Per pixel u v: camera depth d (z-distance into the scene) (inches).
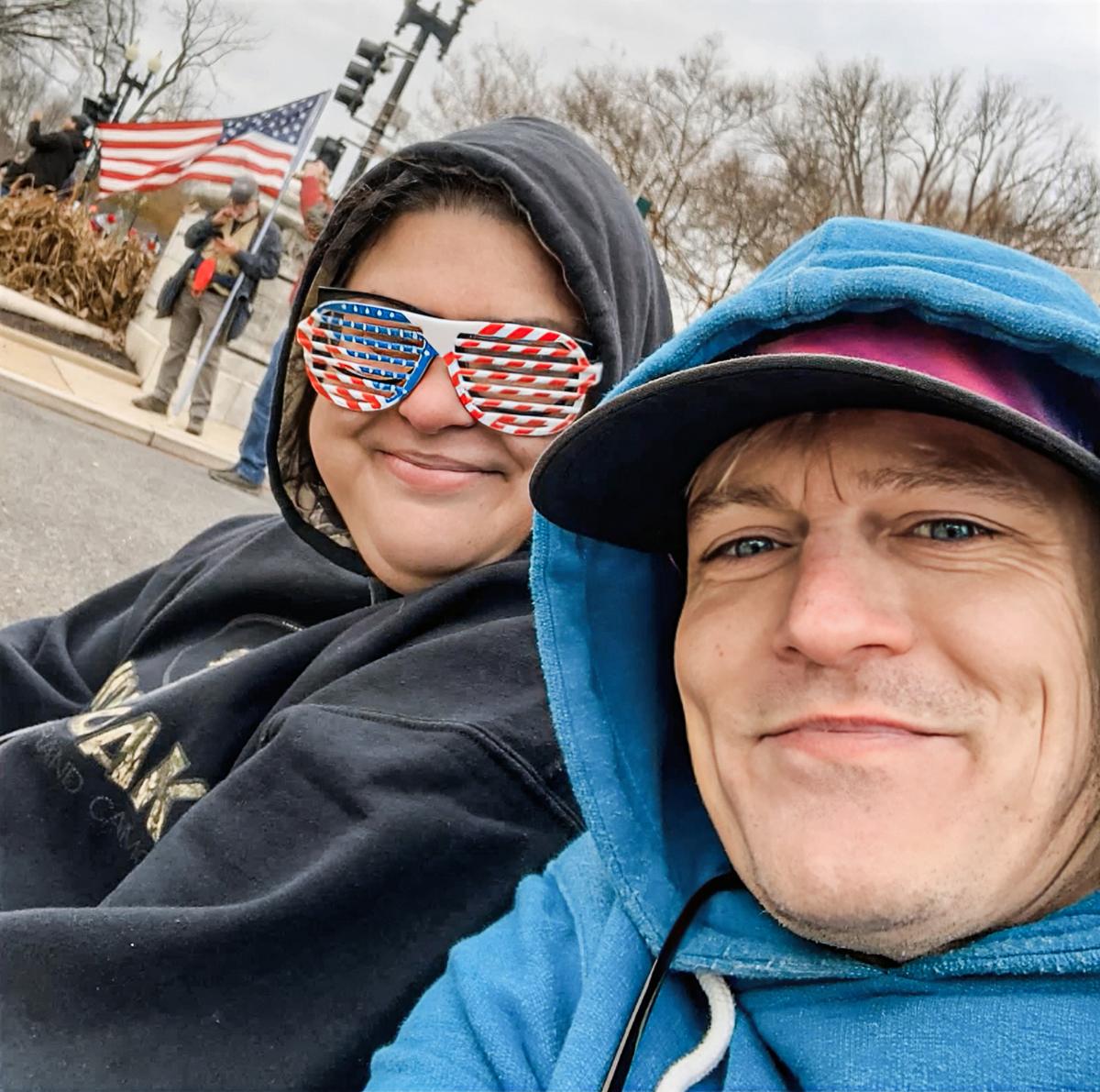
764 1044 15.7
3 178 196.5
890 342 14.3
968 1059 13.5
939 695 13.2
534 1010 16.0
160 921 16.6
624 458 16.6
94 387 134.4
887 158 357.4
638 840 17.9
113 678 27.0
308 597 27.2
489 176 22.0
